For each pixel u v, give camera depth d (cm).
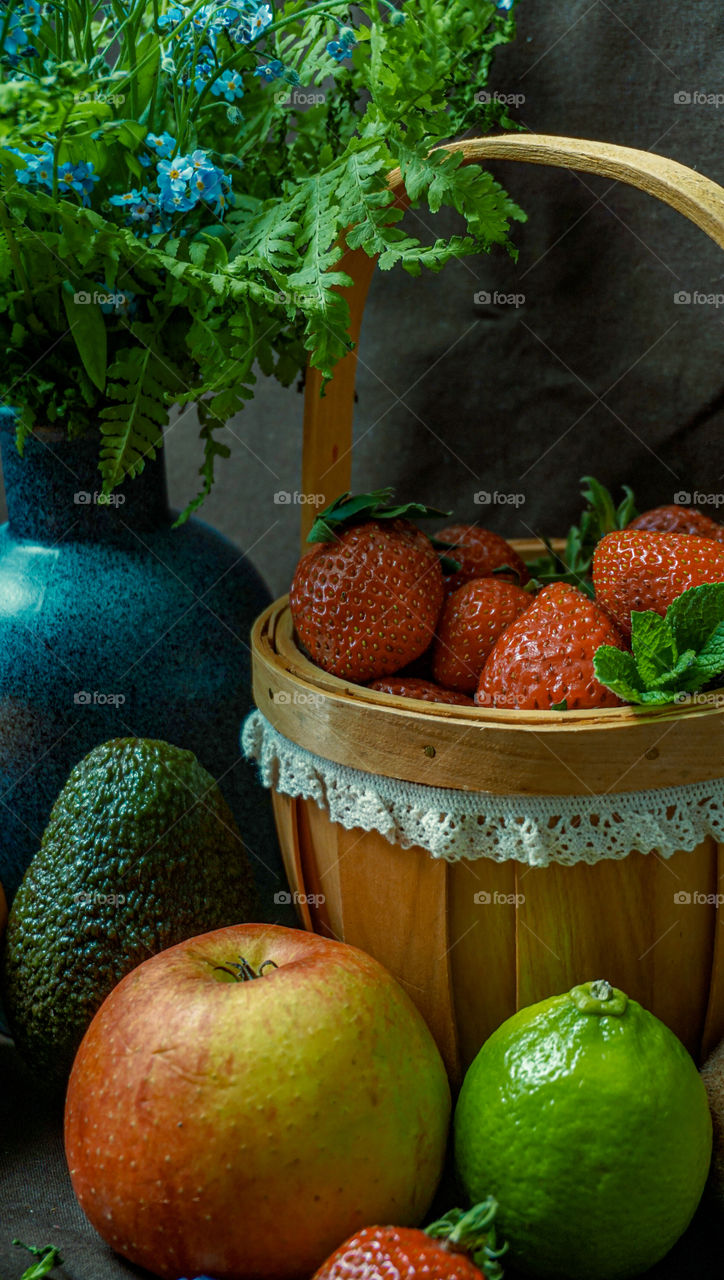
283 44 79
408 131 66
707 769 56
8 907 72
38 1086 69
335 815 62
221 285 66
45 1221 59
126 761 67
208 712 80
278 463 104
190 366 77
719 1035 63
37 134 62
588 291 86
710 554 63
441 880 59
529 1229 53
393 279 93
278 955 60
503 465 94
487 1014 62
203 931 67
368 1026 54
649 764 55
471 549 76
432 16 68
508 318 90
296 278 65
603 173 59
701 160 79
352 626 65
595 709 57
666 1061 53
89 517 78
